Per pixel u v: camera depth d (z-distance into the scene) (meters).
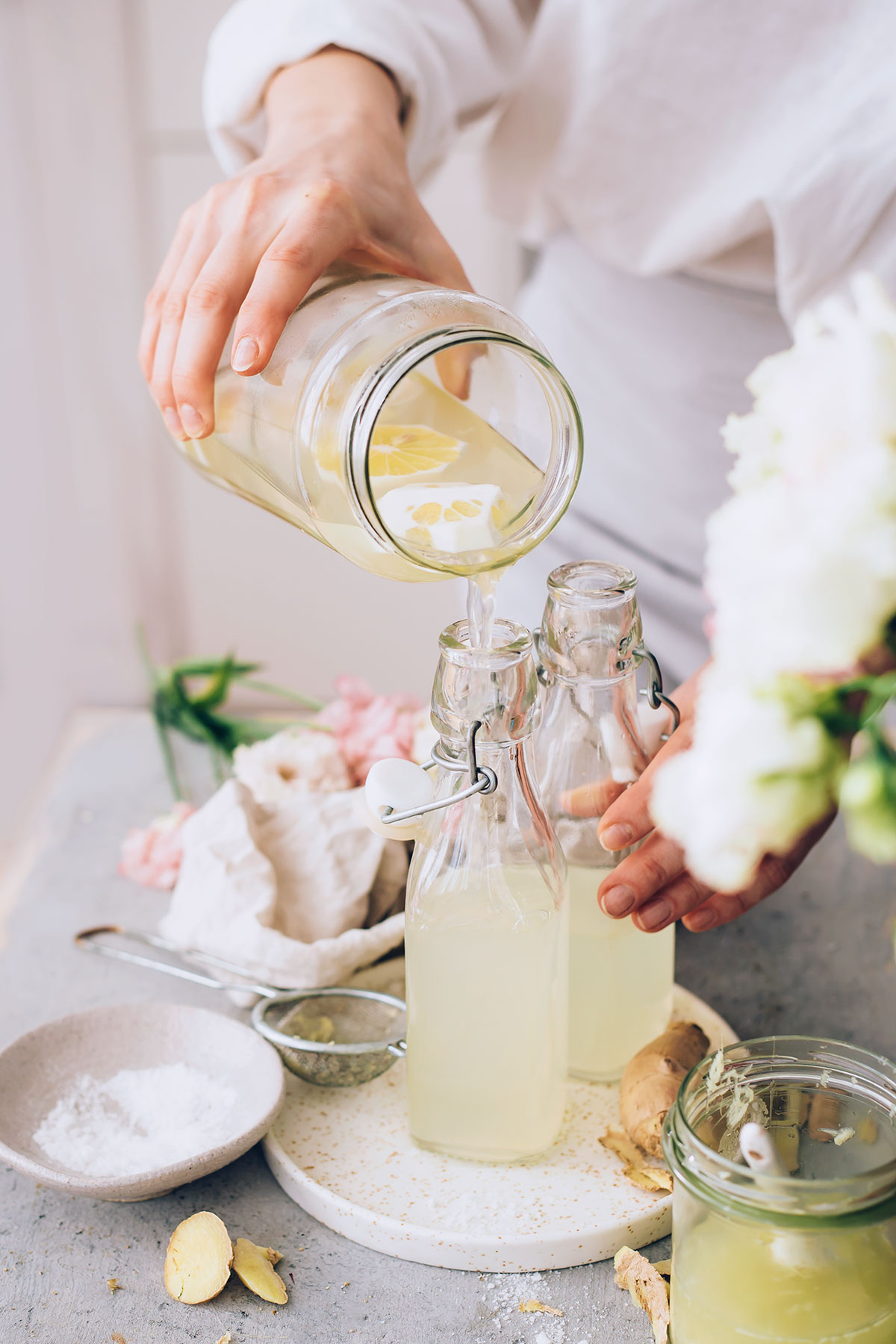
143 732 1.10
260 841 0.79
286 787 0.86
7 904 0.88
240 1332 0.60
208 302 0.65
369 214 0.71
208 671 1.08
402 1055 0.69
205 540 1.86
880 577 0.43
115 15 1.58
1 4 1.58
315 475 0.60
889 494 0.43
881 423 0.44
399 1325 0.60
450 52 0.85
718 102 0.83
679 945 0.82
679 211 0.87
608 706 0.66
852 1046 0.58
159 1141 0.65
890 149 0.78
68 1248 0.63
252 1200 0.66
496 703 0.60
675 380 0.95
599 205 0.89
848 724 0.45
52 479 1.83
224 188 0.70
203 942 0.75
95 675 1.94
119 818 0.96
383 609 1.88
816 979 0.79
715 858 0.46
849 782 0.44
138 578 1.89
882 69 0.78
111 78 1.62
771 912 0.85
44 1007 0.77
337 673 1.93
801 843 0.66
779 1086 0.58
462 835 0.62
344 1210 0.63
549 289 1.02
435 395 0.65
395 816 0.62
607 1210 0.63
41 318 1.74
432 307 0.60
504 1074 0.64
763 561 0.44
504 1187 0.65
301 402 0.60
